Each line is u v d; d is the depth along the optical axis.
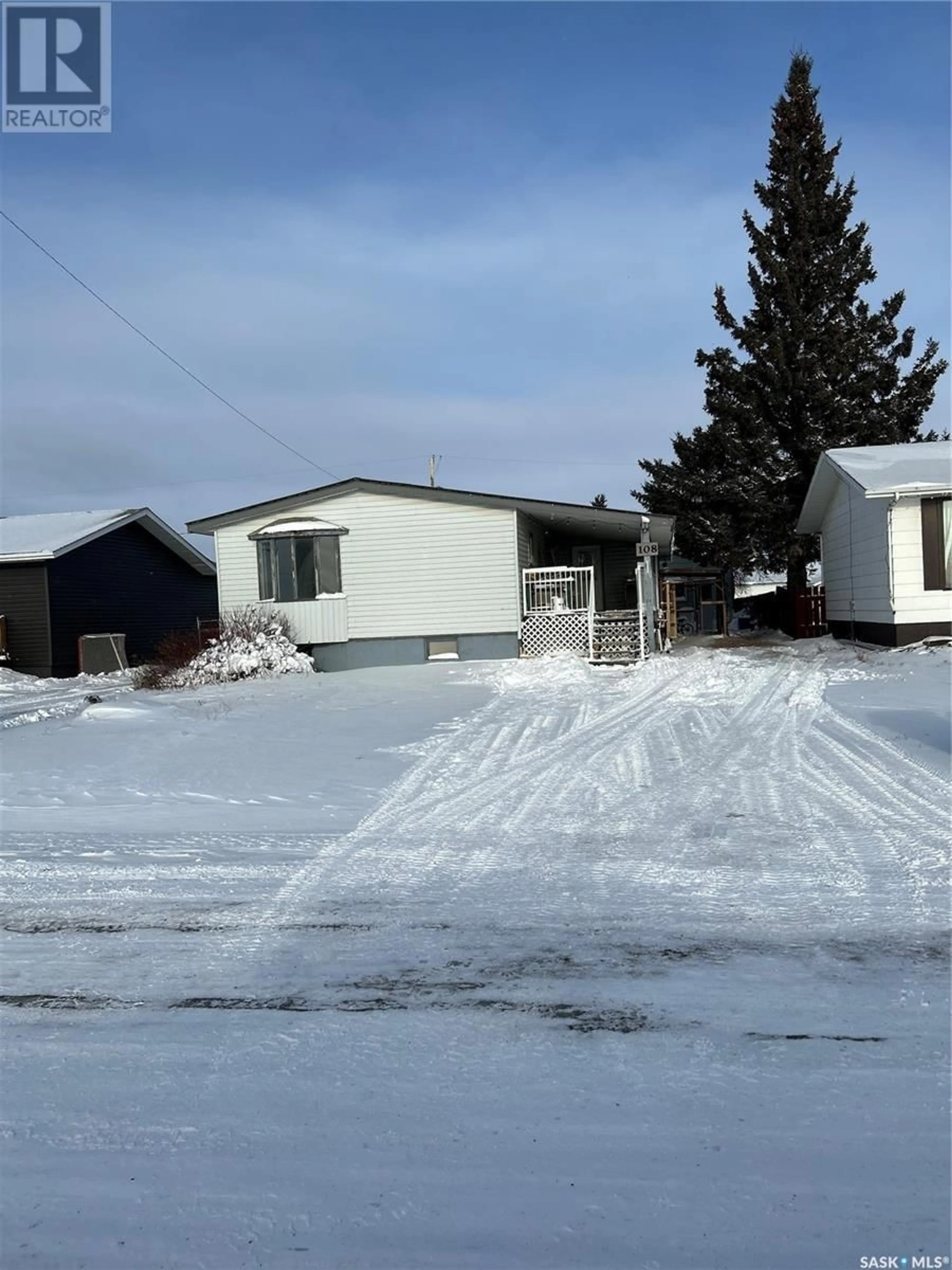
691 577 33.69
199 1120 3.44
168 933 5.42
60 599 26.92
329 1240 2.81
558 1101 3.49
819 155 33.09
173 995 4.55
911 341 32.91
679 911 5.46
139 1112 3.50
